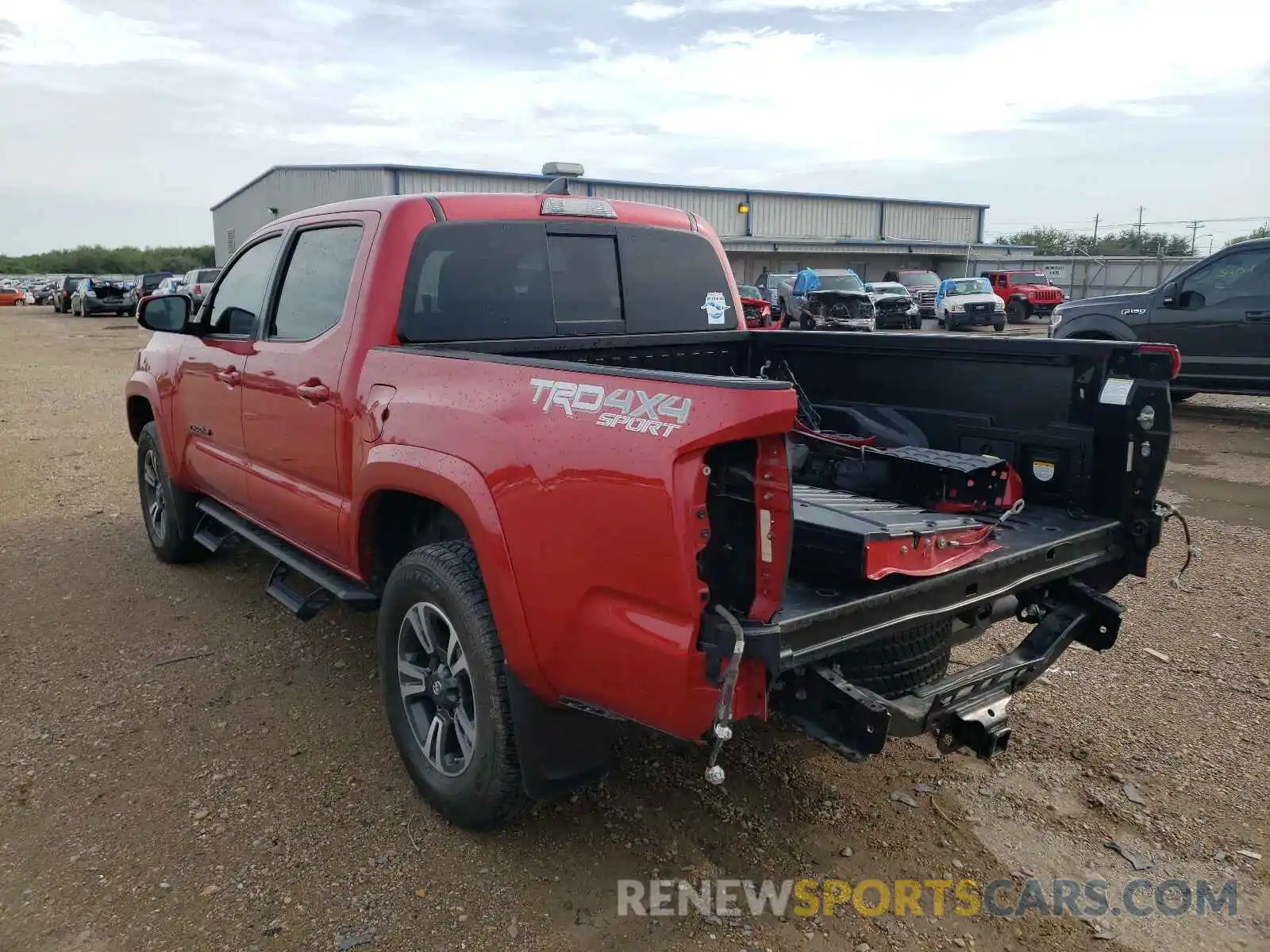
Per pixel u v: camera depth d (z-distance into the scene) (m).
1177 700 3.96
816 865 2.90
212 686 4.06
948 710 2.66
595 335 4.02
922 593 2.62
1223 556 5.85
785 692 2.53
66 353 20.67
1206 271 10.28
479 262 3.64
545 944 2.56
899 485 3.28
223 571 5.53
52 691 4.01
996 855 2.96
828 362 4.24
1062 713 3.85
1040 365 3.48
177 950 2.54
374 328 3.39
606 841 3.00
